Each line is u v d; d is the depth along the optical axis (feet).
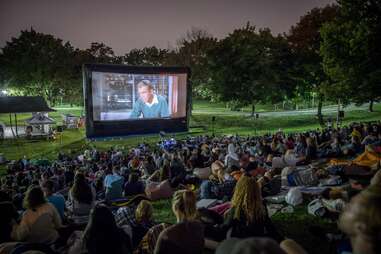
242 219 14.64
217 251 8.12
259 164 45.34
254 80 161.89
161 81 114.32
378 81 86.94
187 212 15.31
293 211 26.25
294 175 33.96
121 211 20.04
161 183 34.78
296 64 155.74
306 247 20.42
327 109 205.26
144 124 113.39
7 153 123.75
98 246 13.48
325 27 95.45
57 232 18.29
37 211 17.66
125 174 46.47
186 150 58.70
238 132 145.18
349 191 23.39
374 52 86.79
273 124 160.15
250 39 167.43
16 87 318.45
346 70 91.56
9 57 322.55
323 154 49.62
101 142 137.80
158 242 12.75
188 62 236.84
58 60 319.88
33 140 149.07
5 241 17.76
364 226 4.53
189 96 120.16
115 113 108.37
